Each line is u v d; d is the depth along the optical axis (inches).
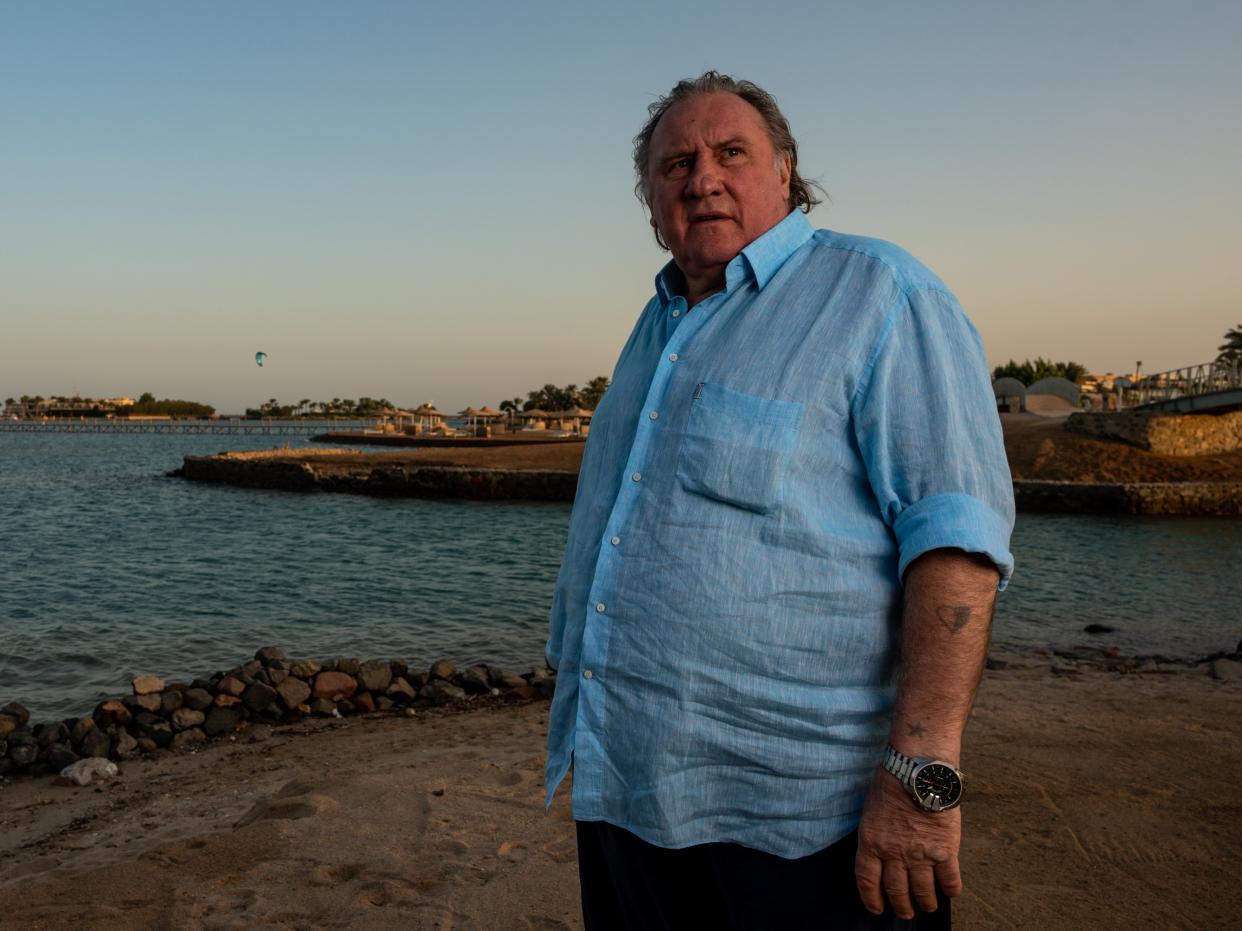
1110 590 699.4
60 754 266.7
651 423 62.9
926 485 55.6
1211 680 317.4
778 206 67.9
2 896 132.0
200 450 3924.7
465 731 283.6
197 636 499.8
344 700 326.0
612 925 68.1
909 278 59.2
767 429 57.5
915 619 54.4
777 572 57.2
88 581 712.4
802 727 57.0
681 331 64.4
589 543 67.4
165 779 253.8
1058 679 323.0
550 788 67.4
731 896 58.9
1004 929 116.0
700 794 59.0
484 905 127.5
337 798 178.4
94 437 5910.4
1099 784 172.6
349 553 914.7
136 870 140.8
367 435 4522.6
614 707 61.3
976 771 181.3
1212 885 128.3
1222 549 996.6
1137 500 1448.1
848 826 57.5
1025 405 2775.6
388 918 123.9
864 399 57.8
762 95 69.2
